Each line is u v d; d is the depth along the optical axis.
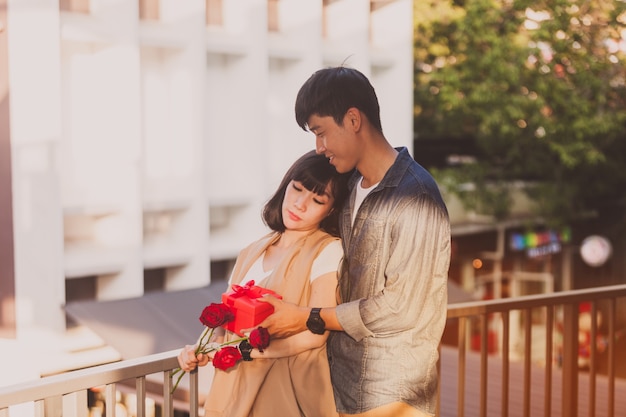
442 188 15.34
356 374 3.03
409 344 2.97
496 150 16.06
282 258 3.04
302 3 7.39
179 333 6.28
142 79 7.10
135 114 6.75
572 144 15.27
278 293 3.01
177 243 7.25
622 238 17.42
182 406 5.59
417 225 2.91
